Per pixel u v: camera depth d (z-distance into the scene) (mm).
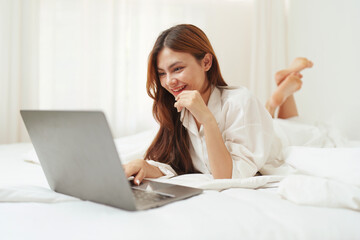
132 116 2555
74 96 2459
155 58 1055
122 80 2537
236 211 569
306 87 2270
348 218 564
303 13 2371
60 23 2418
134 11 2529
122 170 541
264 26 2666
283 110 1981
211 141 916
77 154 600
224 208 582
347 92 1921
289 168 1033
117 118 2545
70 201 651
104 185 591
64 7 2420
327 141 1429
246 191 730
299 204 635
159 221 520
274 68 2658
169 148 1149
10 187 678
